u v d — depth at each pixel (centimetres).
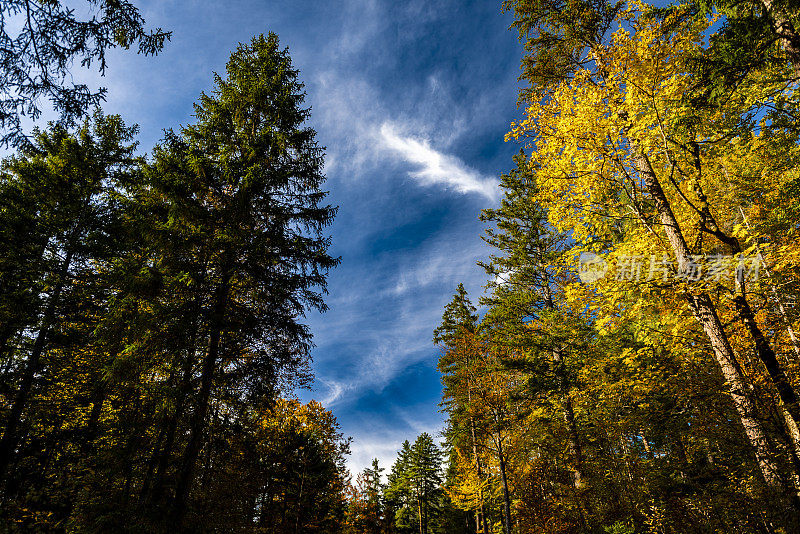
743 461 720
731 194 923
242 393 1007
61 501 1027
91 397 1237
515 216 1753
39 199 1309
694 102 644
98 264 1336
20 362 1155
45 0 430
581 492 1205
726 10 663
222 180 1106
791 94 664
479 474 1773
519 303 1622
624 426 1084
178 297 981
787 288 646
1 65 427
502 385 1627
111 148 1488
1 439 1054
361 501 2786
